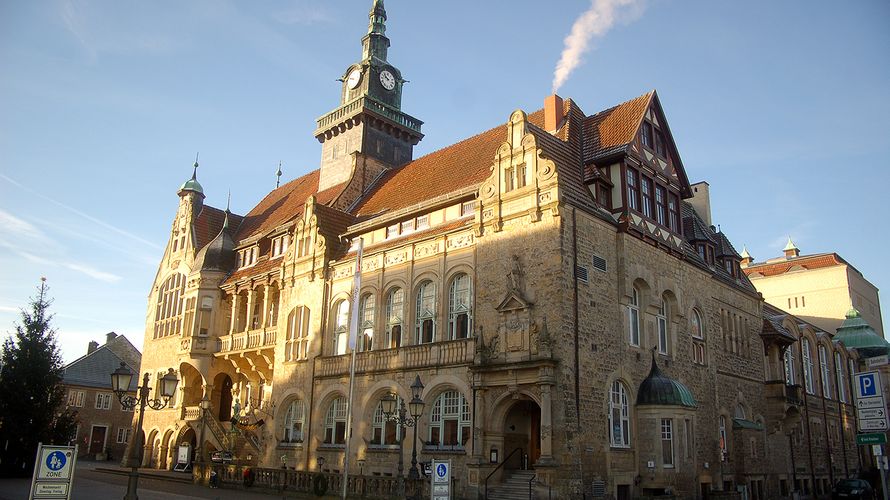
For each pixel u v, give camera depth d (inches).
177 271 2165.4
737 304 1668.3
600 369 1147.9
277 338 1659.7
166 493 1275.8
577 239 1166.3
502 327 1173.7
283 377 1606.8
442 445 1233.4
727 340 1583.4
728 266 1754.4
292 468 1503.4
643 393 1213.1
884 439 690.8
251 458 1658.5
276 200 2365.9
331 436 1461.6
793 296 2837.1
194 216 2219.5
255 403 1843.0
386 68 2160.4
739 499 1331.2
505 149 1250.6
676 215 1483.8
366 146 2038.6
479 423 1150.3
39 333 1731.1
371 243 1534.2
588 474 1072.2
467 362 1211.2
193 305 1966.0
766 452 1636.3
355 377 1416.1
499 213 1231.5
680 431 1197.1
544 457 1047.0
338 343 1523.1
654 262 1342.3
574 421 1069.1
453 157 1641.2
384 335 1423.5
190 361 1909.4
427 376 1277.1
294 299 1644.9
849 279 2748.5
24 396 1659.7
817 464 1891.0
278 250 1850.4
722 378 1510.8
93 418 2960.1
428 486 1056.2
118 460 2859.3
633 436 1197.1
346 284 1528.1
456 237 1317.7
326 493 1205.7
